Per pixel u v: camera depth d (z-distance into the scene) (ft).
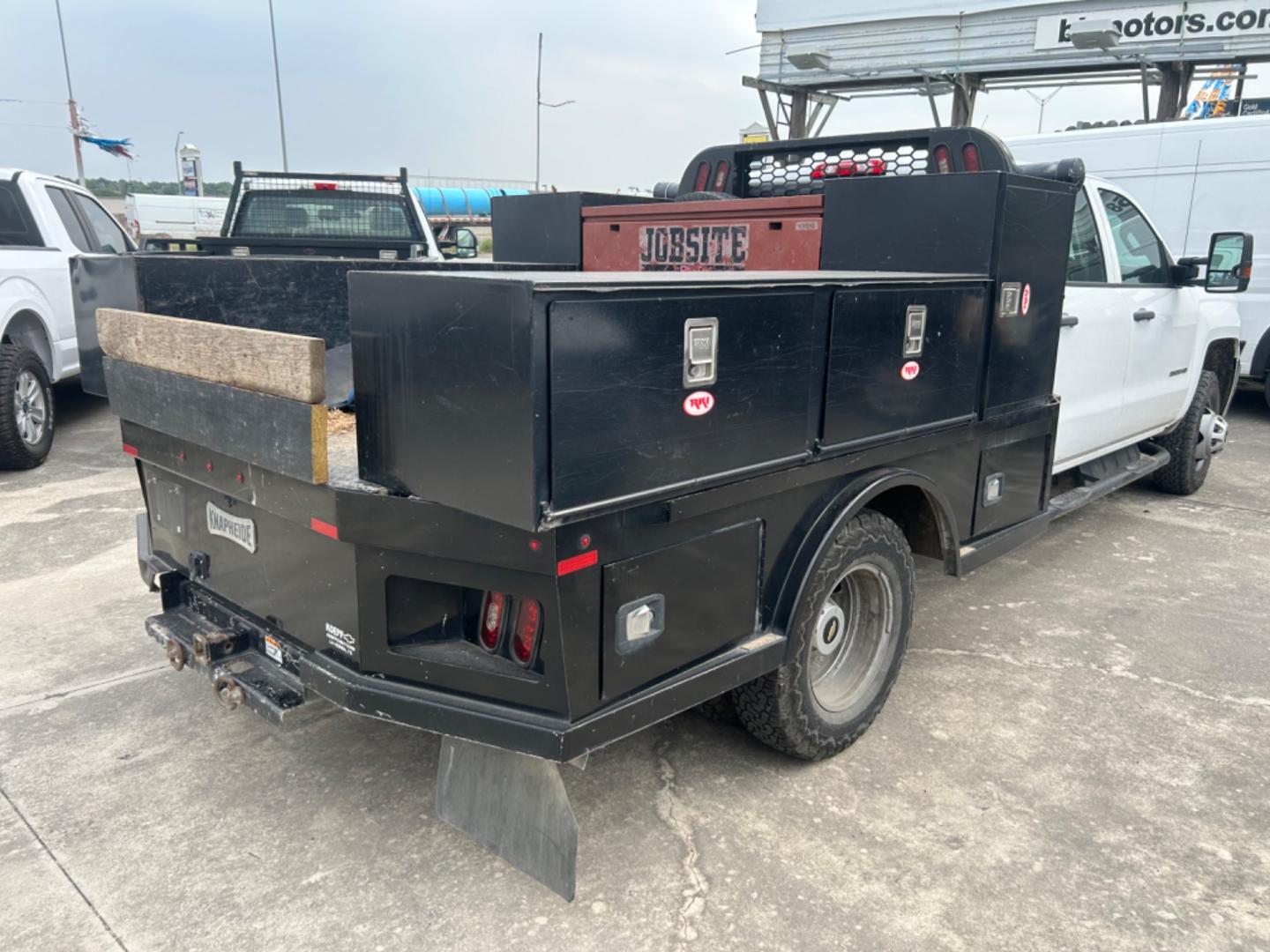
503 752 8.00
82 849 8.83
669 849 8.85
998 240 10.63
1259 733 11.14
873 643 10.62
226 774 10.11
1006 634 13.92
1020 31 39.42
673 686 7.88
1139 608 14.94
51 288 23.80
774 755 10.48
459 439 6.79
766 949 7.63
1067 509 14.67
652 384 7.00
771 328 7.90
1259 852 8.96
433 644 7.89
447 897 8.21
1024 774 10.21
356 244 26.13
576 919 7.93
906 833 9.14
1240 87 39.52
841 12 43.11
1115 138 30.83
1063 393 14.44
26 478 21.76
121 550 16.94
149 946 7.64
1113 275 15.84
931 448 10.44
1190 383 19.43
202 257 10.79
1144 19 36.86
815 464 8.80
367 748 10.66
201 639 9.11
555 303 6.23
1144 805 9.69
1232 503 21.06
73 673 12.34
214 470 8.91
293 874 8.51
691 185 15.75
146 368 9.29
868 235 11.64
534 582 6.99
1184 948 7.72
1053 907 8.16
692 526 7.79
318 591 8.26
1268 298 29.37
